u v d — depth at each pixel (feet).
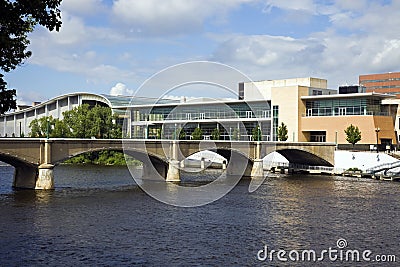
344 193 251.19
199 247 133.39
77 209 189.37
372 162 353.72
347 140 393.50
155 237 144.46
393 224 168.66
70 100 547.49
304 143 361.10
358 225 166.40
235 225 163.43
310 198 231.71
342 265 119.03
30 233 147.64
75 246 132.98
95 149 255.70
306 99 433.07
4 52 68.69
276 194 245.65
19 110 602.85
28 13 65.31
